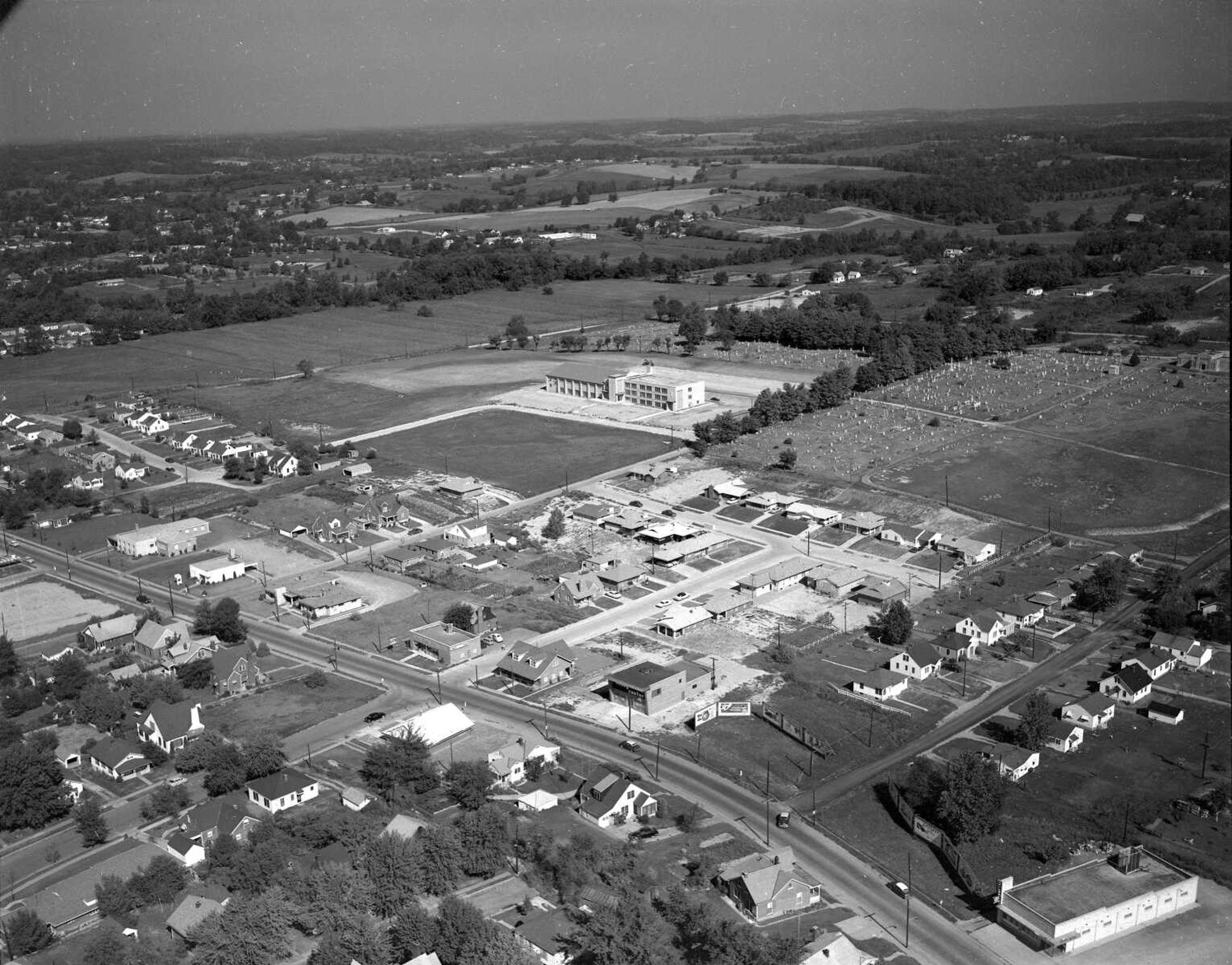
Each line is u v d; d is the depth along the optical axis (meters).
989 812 111.62
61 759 130.88
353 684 149.62
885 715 137.75
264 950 93.56
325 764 128.75
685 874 107.12
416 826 110.56
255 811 118.81
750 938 92.69
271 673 153.00
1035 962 95.88
